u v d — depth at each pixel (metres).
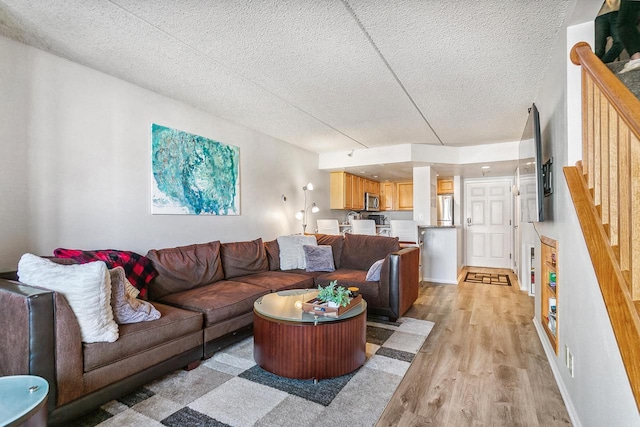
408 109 3.58
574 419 1.71
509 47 2.28
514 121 3.98
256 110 3.65
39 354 1.52
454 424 1.72
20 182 2.25
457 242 5.48
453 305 4.00
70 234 2.51
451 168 5.93
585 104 1.69
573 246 1.78
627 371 0.98
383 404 1.89
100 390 1.75
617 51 1.84
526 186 2.98
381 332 3.06
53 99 2.41
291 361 2.13
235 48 2.33
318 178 5.99
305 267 4.10
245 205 4.26
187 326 2.23
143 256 2.81
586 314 1.55
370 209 7.38
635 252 1.10
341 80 2.86
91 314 1.71
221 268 3.40
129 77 2.81
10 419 1.16
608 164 1.35
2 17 1.96
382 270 3.35
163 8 1.88
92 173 2.65
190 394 1.98
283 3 1.82
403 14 1.92
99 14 1.93
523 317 3.51
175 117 3.33
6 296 1.58
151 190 3.09
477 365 2.38
